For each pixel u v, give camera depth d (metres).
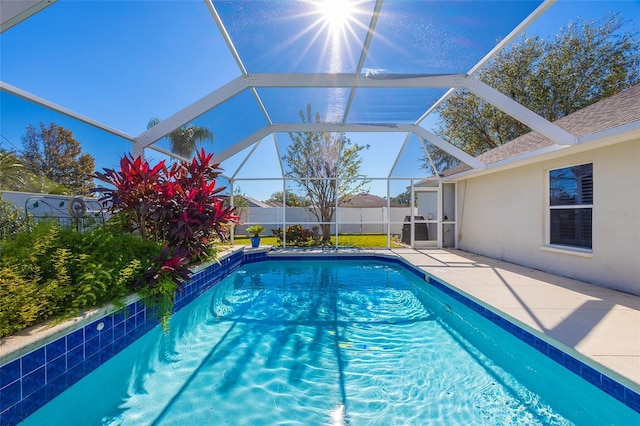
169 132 5.60
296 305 5.27
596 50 12.37
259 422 2.35
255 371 3.11
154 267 3.57
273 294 5.96
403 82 5.42
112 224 4.41
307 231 11.05
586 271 5.25
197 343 3.77
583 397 2.53
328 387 2.83
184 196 4.71
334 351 3.55
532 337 3.16
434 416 2.43
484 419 2.40
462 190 10.00
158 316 3.73
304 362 3.29
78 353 2.59
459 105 15.83
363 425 2.33
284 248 10.37
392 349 3.60
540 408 2.54
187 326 4.30
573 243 5.69
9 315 2.25
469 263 7.38
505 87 14.41
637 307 3.80
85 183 4.63
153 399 2.66
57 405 2.37
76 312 2.64
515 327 3.45
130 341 3.28
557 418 2.40
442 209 10.52
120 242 3.65
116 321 3.09
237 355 3.45
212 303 5.38
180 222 4.45
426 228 10.87
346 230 14.89
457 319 4.62
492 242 8.27
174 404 2.58
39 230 3.23
